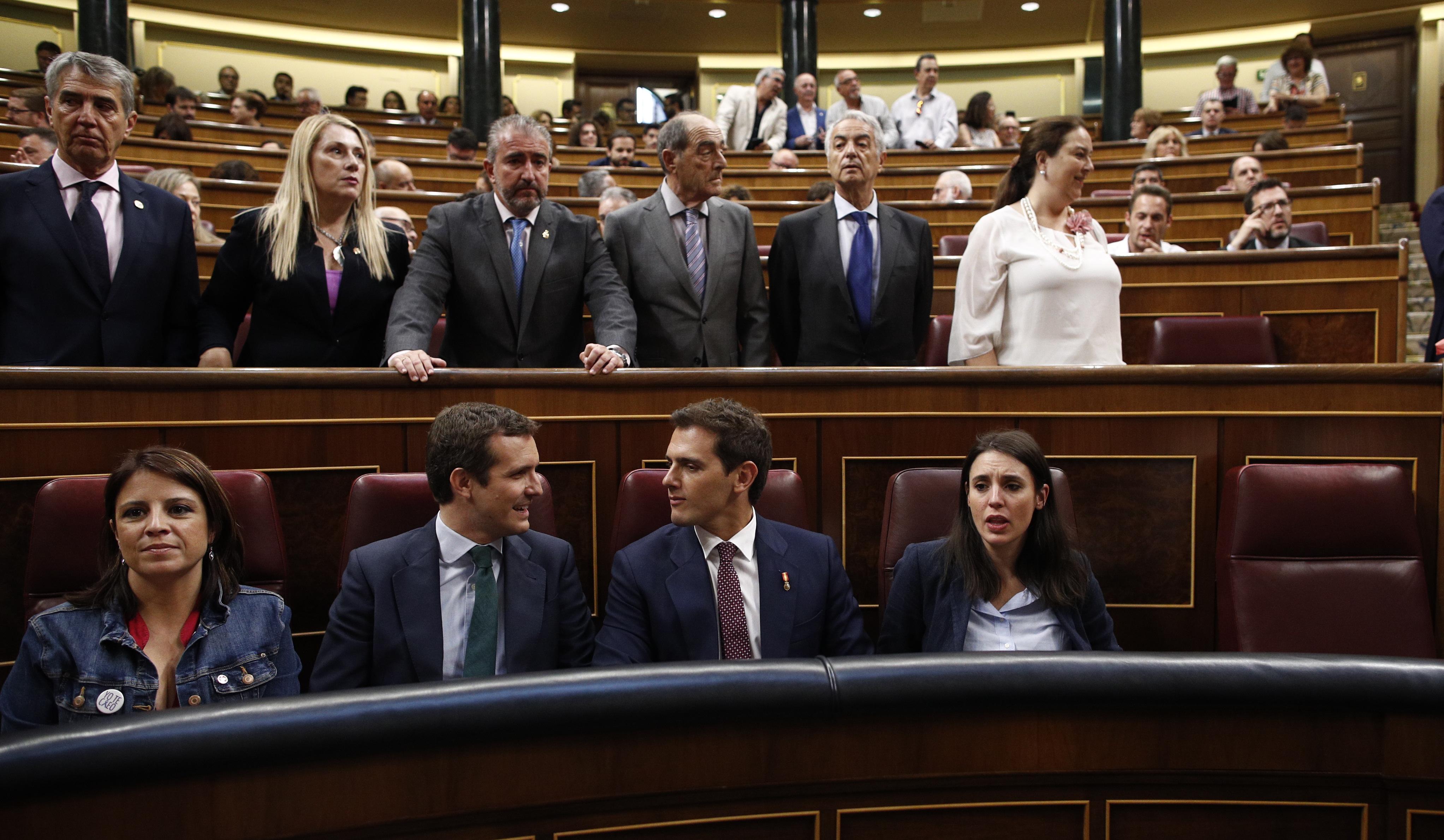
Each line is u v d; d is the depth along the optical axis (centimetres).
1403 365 113
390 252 127
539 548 93
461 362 128
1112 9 498
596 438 117
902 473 107
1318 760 63
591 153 399
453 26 622
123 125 120
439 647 86
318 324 120
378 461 112
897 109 410
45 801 50
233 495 97
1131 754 63
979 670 61
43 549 93
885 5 589
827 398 119
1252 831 64
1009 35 627
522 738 57
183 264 123
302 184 121
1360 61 579
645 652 91
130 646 79
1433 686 61
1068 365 124
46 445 103
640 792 59
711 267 135
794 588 94
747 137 395
